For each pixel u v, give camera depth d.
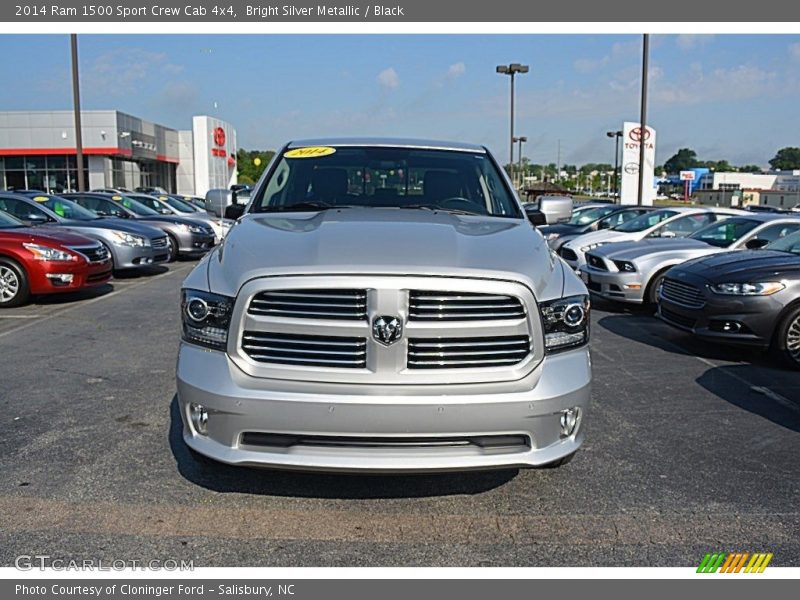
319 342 3.14
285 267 3.17
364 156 4.96
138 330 8.11
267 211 4.53
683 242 10.02
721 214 12.28
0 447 4.41
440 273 3.13
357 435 3.12
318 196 4.69
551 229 15.88
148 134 47.06
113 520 3.50
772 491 3.92
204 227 16.61
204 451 3.25
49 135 41.06
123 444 4.47
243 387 3.15
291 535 3.39
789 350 6.64
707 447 4.57
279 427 3.12
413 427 3.11
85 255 10.05
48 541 3.31
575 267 11.98
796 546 3.34
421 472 3.14
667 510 3.68
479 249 3.44
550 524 3.52
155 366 6.43
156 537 3.35
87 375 6.11
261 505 3.67
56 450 4.37
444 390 3.13
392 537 3.39
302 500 3.73
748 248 9.14
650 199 28.62
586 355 3.46
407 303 3.12
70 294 10.98
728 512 3.66
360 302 3.12
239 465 3.18
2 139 41.03
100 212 15.95
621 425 4.98
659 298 7.89
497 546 3.32
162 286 11.95
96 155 41.66
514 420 3.18
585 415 3.42
